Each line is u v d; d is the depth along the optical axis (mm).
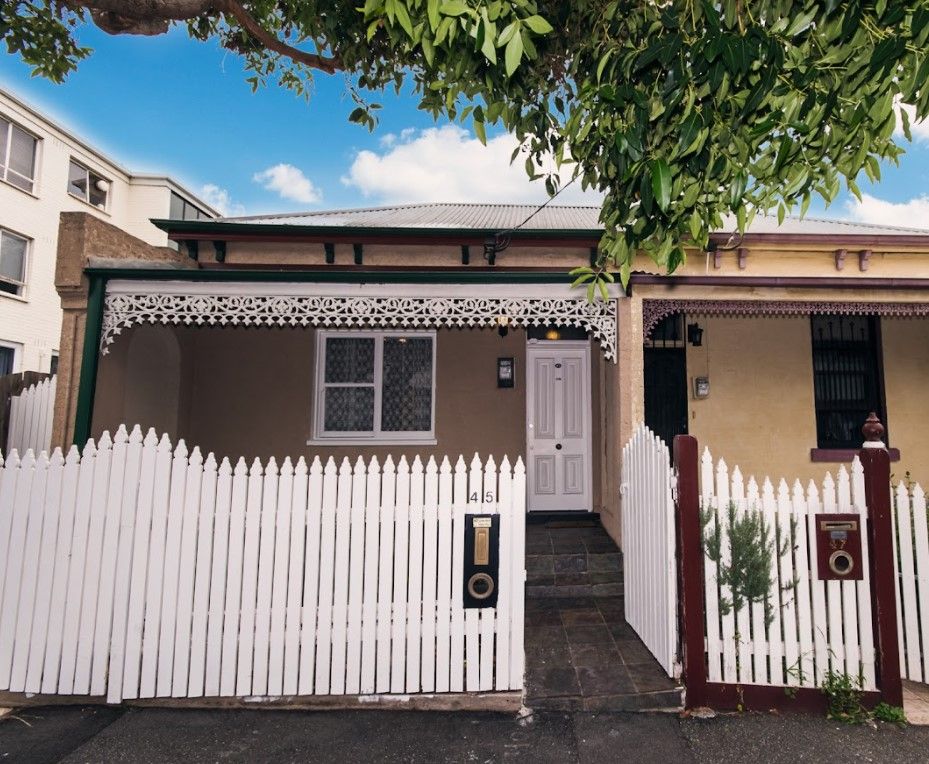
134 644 3717
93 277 5410
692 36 2748
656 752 3207
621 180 2982
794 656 3658
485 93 3680
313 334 7852
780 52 2504
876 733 3381
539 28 2514
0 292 14062
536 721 3525
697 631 3691
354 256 6801
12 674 3688
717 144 2779
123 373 6168
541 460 7781
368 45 5039
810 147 2891
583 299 5754
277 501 3811
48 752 3186
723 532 3770
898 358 7629
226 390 7762
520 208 10469
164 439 3803
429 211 9578
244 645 3732
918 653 3797
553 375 7898
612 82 3020
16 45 5879
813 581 3693
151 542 3771
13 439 6395
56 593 3738
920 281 5797
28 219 14945
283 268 6906
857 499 3762
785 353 7574
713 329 7582
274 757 3160
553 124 3926
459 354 7852
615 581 5703
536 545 6250
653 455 4234
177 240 6621
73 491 3789
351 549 3805
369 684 3727
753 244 6016
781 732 3391
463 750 3232
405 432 7805
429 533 3812
